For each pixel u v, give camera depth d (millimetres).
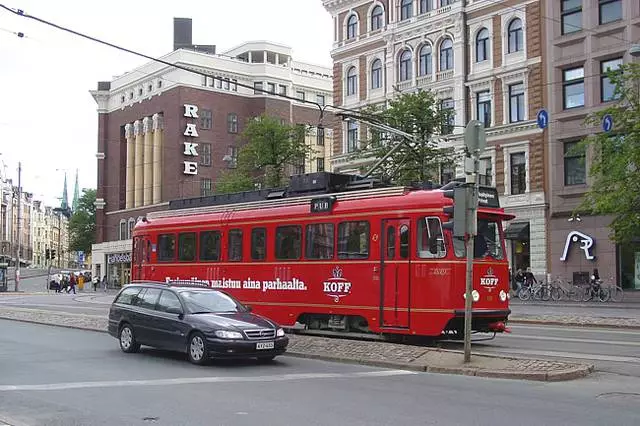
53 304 38719
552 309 32344
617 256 38031
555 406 9516
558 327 22609
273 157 51219
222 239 20906
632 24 37812
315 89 82500
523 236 41812
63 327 22719
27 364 13758
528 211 41969
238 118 76500
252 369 13258
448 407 9453
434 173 38812
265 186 51250
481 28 45000
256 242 19859
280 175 51781
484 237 16453
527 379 11805
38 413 9047
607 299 37219
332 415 8922
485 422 8516
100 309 32812
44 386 11133
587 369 12289
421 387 11133
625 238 26891
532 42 42188
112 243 80562
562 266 40250
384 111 38219
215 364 13914
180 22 83688
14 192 146625
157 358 14789
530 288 39906
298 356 15078
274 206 19656
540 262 41219
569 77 40781
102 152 83875
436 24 46656
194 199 23172
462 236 13125
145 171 76562
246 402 9805
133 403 9719
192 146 73000
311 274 18219
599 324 22672
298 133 52156
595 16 39438
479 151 13281
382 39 49969
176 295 14875
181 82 72625
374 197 17188
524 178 42531
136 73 78688
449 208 13531
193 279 21609
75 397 10180
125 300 16000
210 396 10273
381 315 16531
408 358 13719
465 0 45531
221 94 75438
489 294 16203
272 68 78188
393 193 16859
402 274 16234
